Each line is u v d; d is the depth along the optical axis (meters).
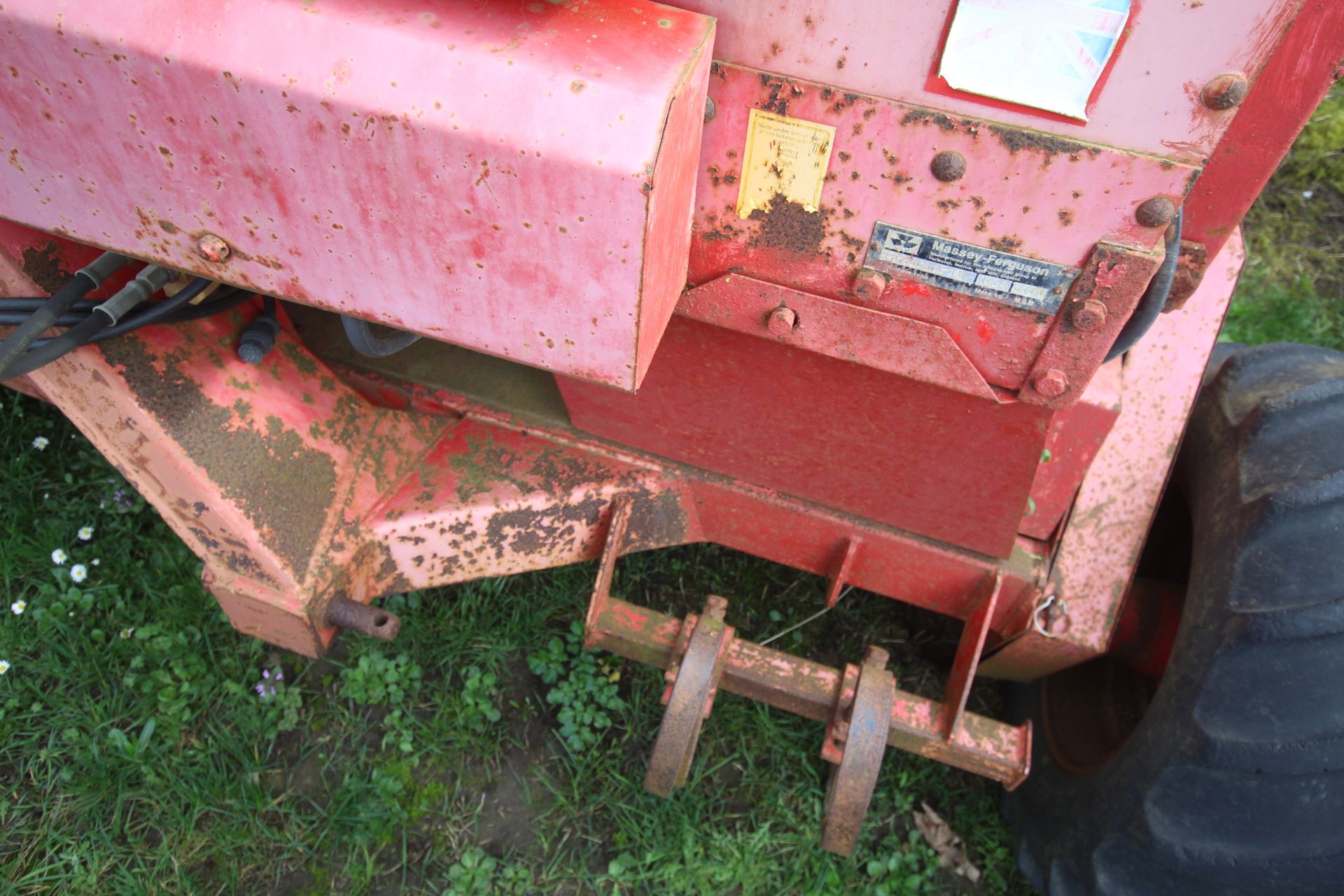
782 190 1.29
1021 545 1.99
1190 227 1.33
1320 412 1.75
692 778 2.27
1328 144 3.81
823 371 1.62
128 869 2.03
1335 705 1.48
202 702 2.26
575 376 1.25
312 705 2.31
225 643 2.35
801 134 1.22
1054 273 1.25
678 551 2.67
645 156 0.97
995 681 2.55
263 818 2.13
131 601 2.38
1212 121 1.05
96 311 1.46
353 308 1.27
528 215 1.05
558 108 0.99
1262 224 3.64
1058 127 1.11
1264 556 1.63
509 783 2.24
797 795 2.28
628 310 1.12
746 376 1.71
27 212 1.31
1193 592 1.81
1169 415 1.94
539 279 1.12
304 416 1.92
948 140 1.17
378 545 2.01
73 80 1.09
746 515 2.09
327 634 1.96
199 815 2.11
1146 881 1.73
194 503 1.77
